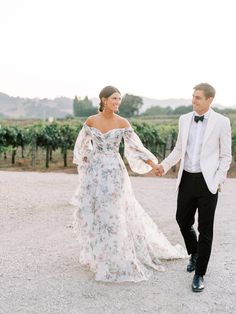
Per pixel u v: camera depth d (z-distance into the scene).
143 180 13.71
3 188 9.80
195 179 4.25
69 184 11.57
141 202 9.27
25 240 5.89
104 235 4.36
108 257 4.32
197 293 4.05
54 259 5.00
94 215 4.45
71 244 5.68
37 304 3.72
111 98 4.45
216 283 4.33
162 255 5.00
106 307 3.69
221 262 5.02
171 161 4.59
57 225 6.81
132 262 4.36
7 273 4.49
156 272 4.59
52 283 4.22
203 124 4.25
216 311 3.66
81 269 4.65
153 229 4.95
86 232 4.48
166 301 3.85
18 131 20.16
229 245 5.78
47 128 19.84
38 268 4.67
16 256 5.11
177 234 6.40
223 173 4.21
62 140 19.91
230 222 7.32
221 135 4.20
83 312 3.57
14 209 7.89
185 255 5.18
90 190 4.48
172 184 12.73
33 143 19.56
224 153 4.24
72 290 4.05
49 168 19.34
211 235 4.20
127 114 125.44
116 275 4.29
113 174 4.47
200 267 4.16
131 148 4.68
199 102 4.17
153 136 22.23
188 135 4.31
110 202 4.39
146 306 3.73
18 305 3.70
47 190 10.12
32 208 8.06
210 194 4.18
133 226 4.65
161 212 8.16
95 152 4.57
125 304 3.76
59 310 3.61
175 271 4.64
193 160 4.27
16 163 21.19
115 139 4.52
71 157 24.67
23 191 9.66
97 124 4.54
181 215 4.46
